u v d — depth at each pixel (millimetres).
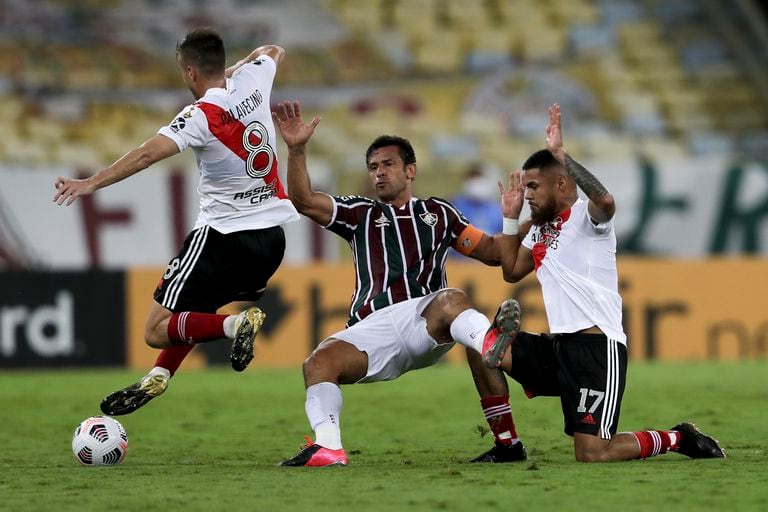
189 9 77438
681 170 58562
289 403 36812
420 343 22047
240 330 21078
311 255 57562
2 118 70312
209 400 37812
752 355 55031
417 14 80562
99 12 76688
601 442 21062
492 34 80062
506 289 52594
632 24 82250
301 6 78938
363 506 16094
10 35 74500
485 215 57281
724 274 55031
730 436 26594
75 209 56375
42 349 51312
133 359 52188
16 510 16188
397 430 29328
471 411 33594
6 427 31094
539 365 21641
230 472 20484
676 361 53875
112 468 21750
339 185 57469
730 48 81188
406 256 22359
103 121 71875
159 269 52469
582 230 21438
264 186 22188
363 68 76438
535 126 74812
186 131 20969
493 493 17203
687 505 16062
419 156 71000
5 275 51094
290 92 74188
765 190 58594
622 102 76938
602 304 21281
